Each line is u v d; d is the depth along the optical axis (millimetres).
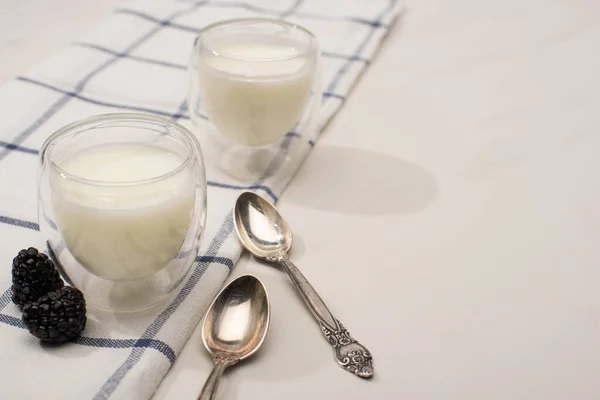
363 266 500
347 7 883
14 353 426
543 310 469
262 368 427
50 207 457
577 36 840
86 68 716
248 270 495
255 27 625
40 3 910
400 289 482
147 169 466
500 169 604
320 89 629
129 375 410
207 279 474
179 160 475
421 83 741
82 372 416
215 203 546
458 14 913
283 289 480
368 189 579
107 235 440
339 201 564
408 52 809
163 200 441
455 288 484
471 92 723
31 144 607
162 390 417
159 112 670
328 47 782
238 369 425
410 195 572
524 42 829
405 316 462
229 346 433
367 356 430
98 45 756
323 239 524
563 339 450
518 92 722
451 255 511
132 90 695
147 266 458
